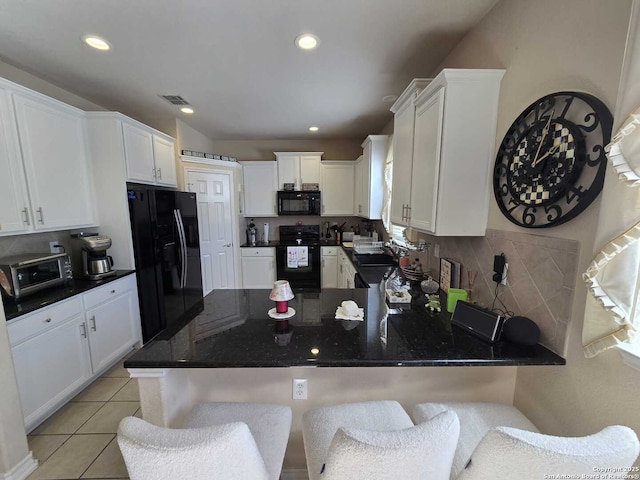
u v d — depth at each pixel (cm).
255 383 130
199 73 218
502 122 136
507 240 132
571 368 102
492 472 65
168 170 322
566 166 100
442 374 132
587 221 95
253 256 429
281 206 431
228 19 153
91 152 240
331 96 266
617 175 76
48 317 173
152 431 64
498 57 139
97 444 160
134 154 261
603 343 85
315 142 457
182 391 122
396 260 301
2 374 132
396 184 219
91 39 172
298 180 432
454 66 182
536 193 114
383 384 132
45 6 141
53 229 206
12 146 178
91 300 207
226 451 63
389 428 98
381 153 331
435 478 68
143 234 263
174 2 139
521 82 124
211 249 385
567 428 105
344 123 360
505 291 135
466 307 133
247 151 459
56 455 153
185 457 61
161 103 285
